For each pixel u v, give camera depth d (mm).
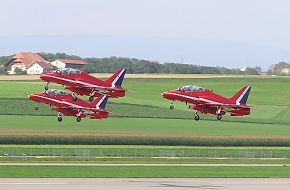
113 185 186875
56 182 190750
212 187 188375
